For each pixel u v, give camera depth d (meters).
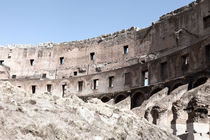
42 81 67.94
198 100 28.48
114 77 57.34
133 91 51.56
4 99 15.01
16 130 12.51
